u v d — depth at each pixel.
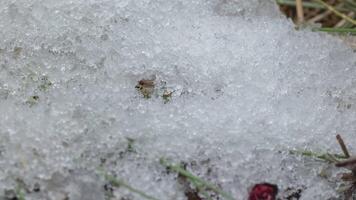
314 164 0.33
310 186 0.33
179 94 0.34
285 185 0.33
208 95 0.34
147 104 0.33
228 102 0.34
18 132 0.32
